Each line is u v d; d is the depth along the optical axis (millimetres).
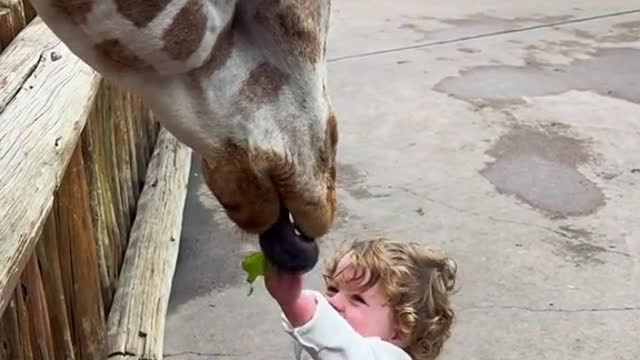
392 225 5051
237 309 4180
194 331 4004
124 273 4039
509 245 4801
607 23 9750
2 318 2398
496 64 8242
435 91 7492
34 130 2436
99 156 3930
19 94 2662
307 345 2127
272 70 1441
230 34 1387
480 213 5195
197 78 1362
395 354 2262
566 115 6867
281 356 3832
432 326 2422
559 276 4480
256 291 4332
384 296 2357
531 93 7410
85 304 3246
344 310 2383
